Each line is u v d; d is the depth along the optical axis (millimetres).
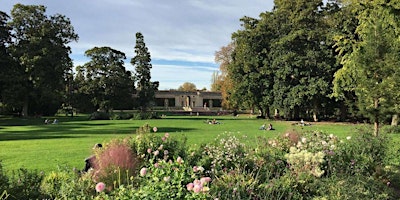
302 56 34656
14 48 41594
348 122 36219
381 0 10164
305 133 9094
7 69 40406
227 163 6262
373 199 5168
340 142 8203
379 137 8656
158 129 24875
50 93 42344
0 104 43344
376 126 14383
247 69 39688
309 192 5324
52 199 4172
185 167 4402
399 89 13383
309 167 6039
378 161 7703
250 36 39688
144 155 6535
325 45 34438
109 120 40688
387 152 8375
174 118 46312
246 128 26547
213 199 3631
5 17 43000
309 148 7504
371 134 9031
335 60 33406
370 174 6844
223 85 60656
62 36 46000
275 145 7875
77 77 54500
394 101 13750
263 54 40094
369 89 13883
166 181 3391
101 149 6465
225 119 43469
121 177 5172
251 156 6543
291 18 36844
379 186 5961
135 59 61406
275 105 38438
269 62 38625
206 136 18422
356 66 14359
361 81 14141
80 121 38000
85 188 4254
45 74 41344
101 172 5242
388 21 10820
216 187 4328
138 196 3217
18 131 23406
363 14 14688
